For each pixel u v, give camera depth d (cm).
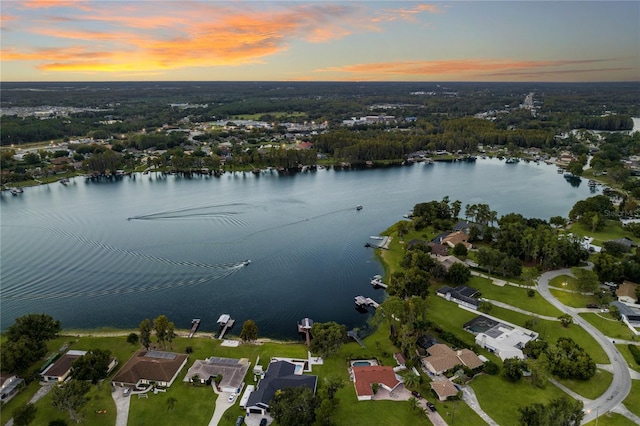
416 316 13425
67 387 10156
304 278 18525
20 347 11838
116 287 17612
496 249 19662
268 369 11925
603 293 15462
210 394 11138
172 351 13138
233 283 18012
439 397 10806
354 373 11600
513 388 11250
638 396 10800
